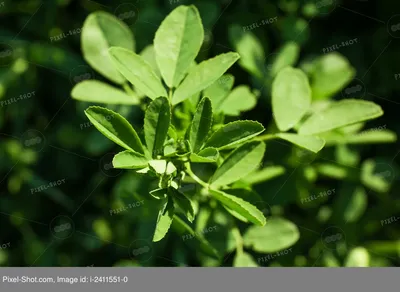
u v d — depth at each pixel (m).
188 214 0.26
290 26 0.34
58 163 0.35
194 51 0.27
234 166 0.27
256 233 0.30
